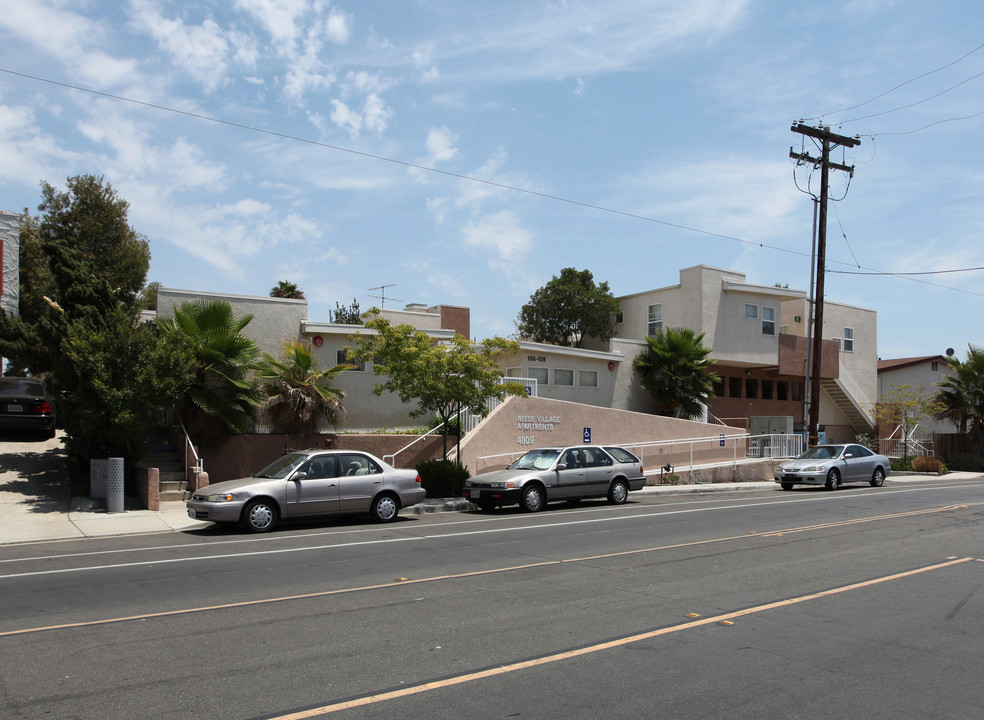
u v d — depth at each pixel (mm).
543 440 23797
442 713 4934
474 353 18781
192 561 10523
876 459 26094
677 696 5277
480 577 9312
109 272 30062
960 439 40188
